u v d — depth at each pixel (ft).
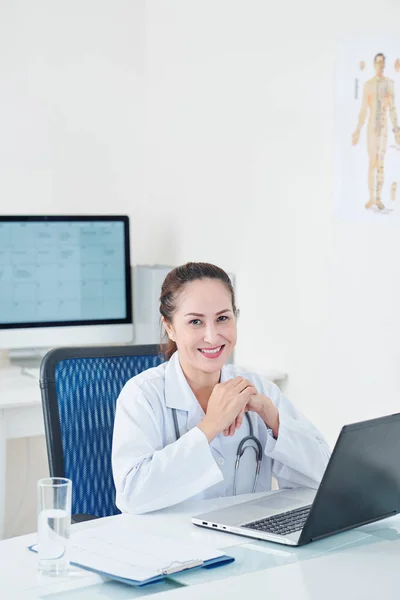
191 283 6.42
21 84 11.64
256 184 10.62
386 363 8.97
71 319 11.24
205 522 5.59
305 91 9.83
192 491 6.00
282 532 5.35
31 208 11.81
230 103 10.98
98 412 7.16
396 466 5.55
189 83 11.68
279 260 10.34
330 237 9.61
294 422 6.67
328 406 9.76
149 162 12.57
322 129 9.64
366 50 9.05
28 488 11.87
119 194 12.41
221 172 11.19
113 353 7.34
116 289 11.50
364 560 4.98
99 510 7.08
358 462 5.18
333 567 4.84
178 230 12.09
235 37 10.82
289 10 9.98
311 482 6.62
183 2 11.69
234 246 11.07
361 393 9.31
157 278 11.34
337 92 9.41
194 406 6.56
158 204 12.53
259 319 10.75
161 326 7.41
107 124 12.26
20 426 9.44
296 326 10.16
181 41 11.78
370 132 9.06
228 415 6.18
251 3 10.54
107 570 4.67
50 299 11.10
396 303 8.83
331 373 9.69
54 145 11.91
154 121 12.45
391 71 8.79
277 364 10.49
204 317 6.37
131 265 12.36
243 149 10.80
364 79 9.11
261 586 4.52
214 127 11.27
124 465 6.13
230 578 4.63
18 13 11.55
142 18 12.46
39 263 11.01
